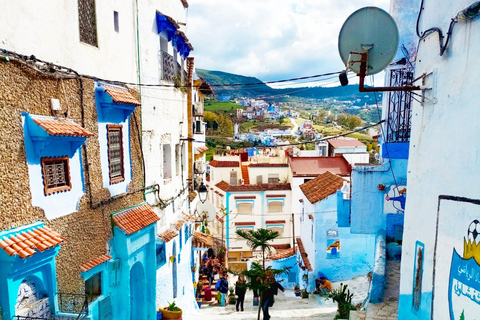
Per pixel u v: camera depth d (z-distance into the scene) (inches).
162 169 477.7
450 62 217.0
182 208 589.0
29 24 241.0
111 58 348.5
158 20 462.3
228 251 1190.9
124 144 370.9
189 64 689.6
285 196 1181.7
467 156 194.2
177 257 531.2
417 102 267.0
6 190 221.0
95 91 317.1
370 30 230.4
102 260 315.6
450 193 211.0
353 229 475.5
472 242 183.9
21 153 232.2
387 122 378.3
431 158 239.8
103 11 333.1
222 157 1341.0
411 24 362.3
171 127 518.0
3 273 213.9
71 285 277.7
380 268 420.8
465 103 198.7
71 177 282.2
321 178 816.3
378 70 232.7
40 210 247.9
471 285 182.7
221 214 1198.9
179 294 542.0
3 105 219.6
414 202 268.2
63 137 252.2
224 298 661.3
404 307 280.8
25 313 228.4
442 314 213.6
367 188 468.1
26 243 220.4
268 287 482.0
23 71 234.2
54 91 264.1
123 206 367.6
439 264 221.0
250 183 1237.1
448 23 221.5
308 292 698.8
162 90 477.7
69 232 278.5
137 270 401.1
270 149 1642.5
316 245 693.9
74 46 290.4
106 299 324.8
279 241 1184.2
